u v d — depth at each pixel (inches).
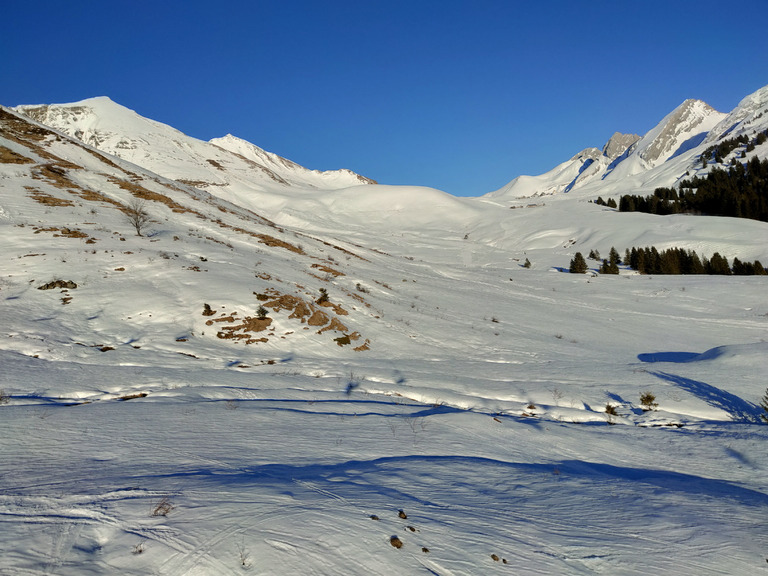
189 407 404.2
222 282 967.6
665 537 217.2
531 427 449.7
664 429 500.1
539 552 194.5
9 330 635.5
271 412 411.2
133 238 1261.1
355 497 226.7
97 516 189.2
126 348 653.9
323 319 924.0
